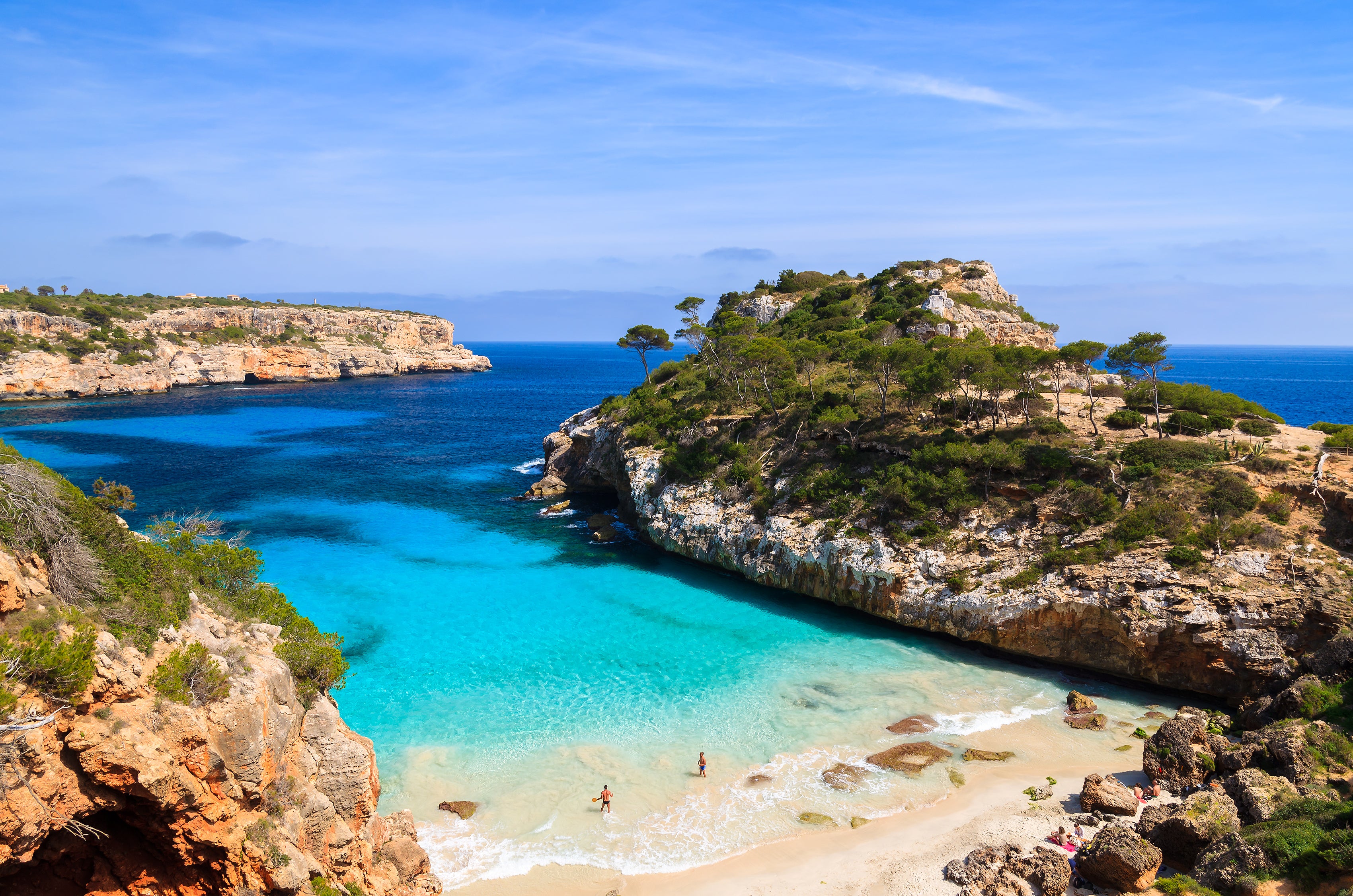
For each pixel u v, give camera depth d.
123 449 108.25
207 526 25.19
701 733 36.16
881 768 33.19
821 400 64.50
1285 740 29.42
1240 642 37.38
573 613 50.97
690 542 61.53
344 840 20.69
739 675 42.28
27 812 13.55
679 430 72.12
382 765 33.19
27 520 16.41
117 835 16.28
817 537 53.19
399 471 98.00
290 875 17.61
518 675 42.09
